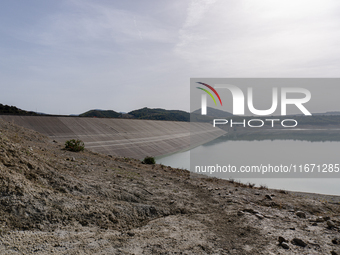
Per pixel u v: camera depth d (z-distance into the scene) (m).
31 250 4.07
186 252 4.62
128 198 7.89
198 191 10.57
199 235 5.59
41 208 5.36
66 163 11.09
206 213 7.54
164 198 8.60
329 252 4.87
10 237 4.23
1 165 6.23
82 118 57.66
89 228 5.35
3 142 7.98
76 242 4.62
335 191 19.06
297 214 7.86
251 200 9.78
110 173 11.22
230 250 4.83
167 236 5.41
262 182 22.52
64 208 5.70
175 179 13.10
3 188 5.36
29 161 7.62
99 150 43.41
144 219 6.57
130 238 5.16
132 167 15.79
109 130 56.88
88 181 8.52
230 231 5.95
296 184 21.70
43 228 4.84
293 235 5.79
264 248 4.98
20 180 5.97
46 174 7.40
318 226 6.61
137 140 57.25
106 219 5.90
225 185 13.95
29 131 23.88
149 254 4.45
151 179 11.84
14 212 4.91
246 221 6.73
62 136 44.88
